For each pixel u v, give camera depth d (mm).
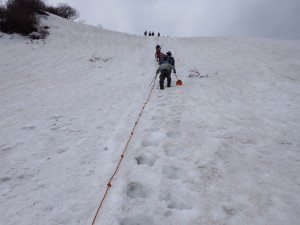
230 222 2963
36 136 5059
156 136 5285
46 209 3119
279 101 7605
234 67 12719
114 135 5238
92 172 3922
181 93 8461
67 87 9109
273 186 3561
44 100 7441
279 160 4242
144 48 19422
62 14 29078
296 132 5402
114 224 2924
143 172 3955
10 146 4582
